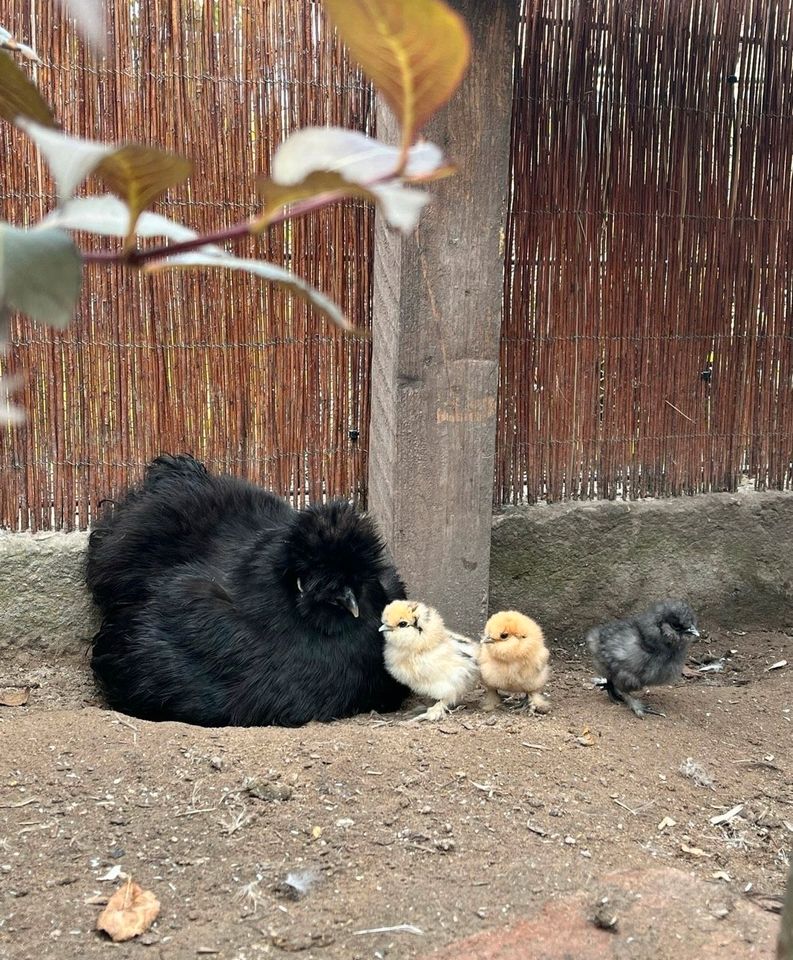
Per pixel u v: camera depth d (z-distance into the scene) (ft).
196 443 3.79
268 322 3.76
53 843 2.54
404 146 0.74
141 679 3.39
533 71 3.74
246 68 3.58
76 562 3.76
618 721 3.25
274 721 3.31
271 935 2.29
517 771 2.87
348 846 2.56
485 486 3.70
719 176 4.02
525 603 4.06
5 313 0.69
